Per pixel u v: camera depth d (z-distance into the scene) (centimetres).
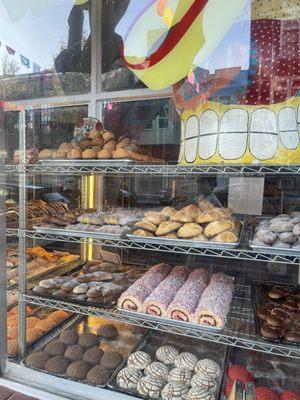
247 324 108
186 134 107
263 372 115
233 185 139
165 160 145
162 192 155
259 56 92
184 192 149
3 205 124
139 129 160
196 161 102
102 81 175
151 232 112
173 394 103
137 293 112
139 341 135
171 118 148
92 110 181
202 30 99
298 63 89
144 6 110
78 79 179
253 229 121
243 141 94
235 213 138
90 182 172
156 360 123
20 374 119
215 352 127
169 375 112
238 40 94
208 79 99
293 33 89
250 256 97
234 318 112
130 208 156
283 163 91
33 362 121
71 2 145
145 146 153
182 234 106
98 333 140
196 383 107
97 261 170
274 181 133
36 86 154
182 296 110
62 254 178
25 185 133
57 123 165
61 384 112
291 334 97
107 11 160
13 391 114
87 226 124
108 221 127
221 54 97
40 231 126
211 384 107
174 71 108
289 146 90
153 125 154
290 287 139
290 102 90
